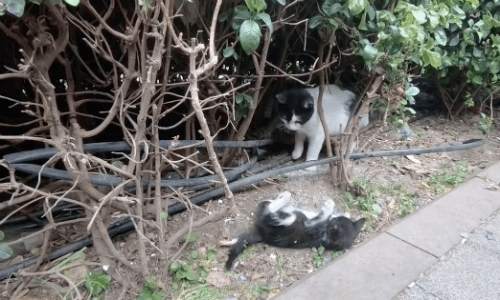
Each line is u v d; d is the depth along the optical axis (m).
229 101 2.25
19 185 1.36
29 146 2.42
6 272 1.63
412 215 2.22
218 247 1.89
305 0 2.18
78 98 2.33
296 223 1.87
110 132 2.56
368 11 1.94
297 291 1.63
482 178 2.66
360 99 2.43
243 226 2.04
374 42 2.06
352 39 2.11
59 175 1.74
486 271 1.80
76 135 1.67
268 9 2.05
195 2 1.84
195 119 2.37
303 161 2.69
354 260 1.84
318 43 2.44
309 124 2.44
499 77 3.36
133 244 1.84
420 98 4.19
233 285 1.67
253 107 2.25
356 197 2.36
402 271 1.77
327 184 2.46
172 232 1.95
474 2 2.51
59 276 1.52
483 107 3.88
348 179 2.37
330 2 1.89
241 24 1.67
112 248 1.64
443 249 1.93
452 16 2.49
